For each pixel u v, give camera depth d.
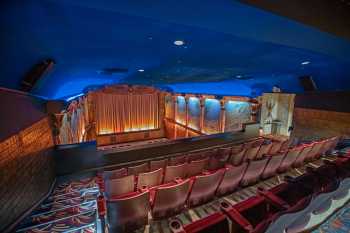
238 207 2.25
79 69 4.08
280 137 8.84
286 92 7.61
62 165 4.78
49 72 3.24
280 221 1.52
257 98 8.93
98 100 13.66
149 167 4.77
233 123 10.25
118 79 6.40
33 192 3.13
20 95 2.82
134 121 15.47
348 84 5.34
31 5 1.55
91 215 3.09
